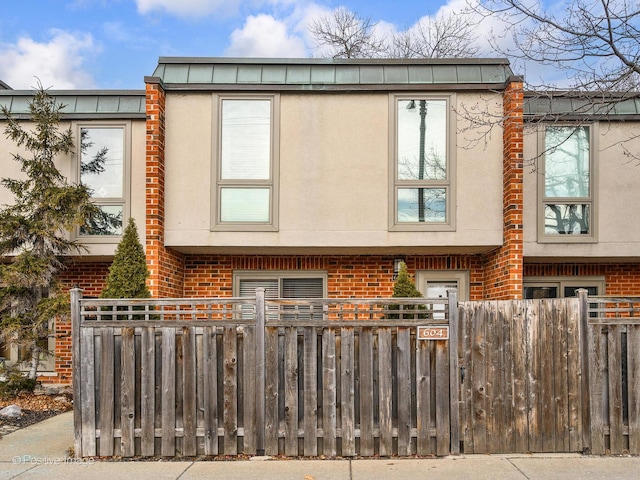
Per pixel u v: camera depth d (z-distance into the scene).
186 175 8.79
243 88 8.77
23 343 8.50
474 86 8.73
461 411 5.88
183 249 9.08
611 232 9.12
